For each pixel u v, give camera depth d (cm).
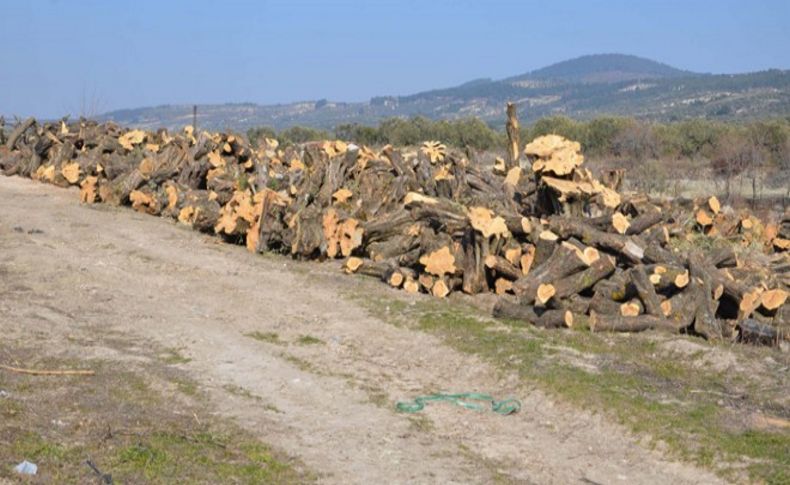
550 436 926
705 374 1069
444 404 1010
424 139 4619
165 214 2238
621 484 810
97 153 2573
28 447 776
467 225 1458
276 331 1298
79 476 731
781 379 1034
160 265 1692
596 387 1016
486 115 17812
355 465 824
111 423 870
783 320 1183
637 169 3281
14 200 2389
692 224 1728
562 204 1566
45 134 2833
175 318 1336
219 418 923
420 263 1519
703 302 1207
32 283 1480
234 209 1923
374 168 1969
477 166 2183
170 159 2347
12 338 1160
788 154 3538
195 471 771
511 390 1048
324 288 1538
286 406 984
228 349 1191
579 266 1280
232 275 1634
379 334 1281
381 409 991
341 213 1777
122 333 1240
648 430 908
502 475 820
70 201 2412
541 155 1590
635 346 1170
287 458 829
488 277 1463
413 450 872
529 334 1229
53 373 1021
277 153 2436
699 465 839
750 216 1827
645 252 1308
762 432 887
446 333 1257
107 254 1772
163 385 1016
